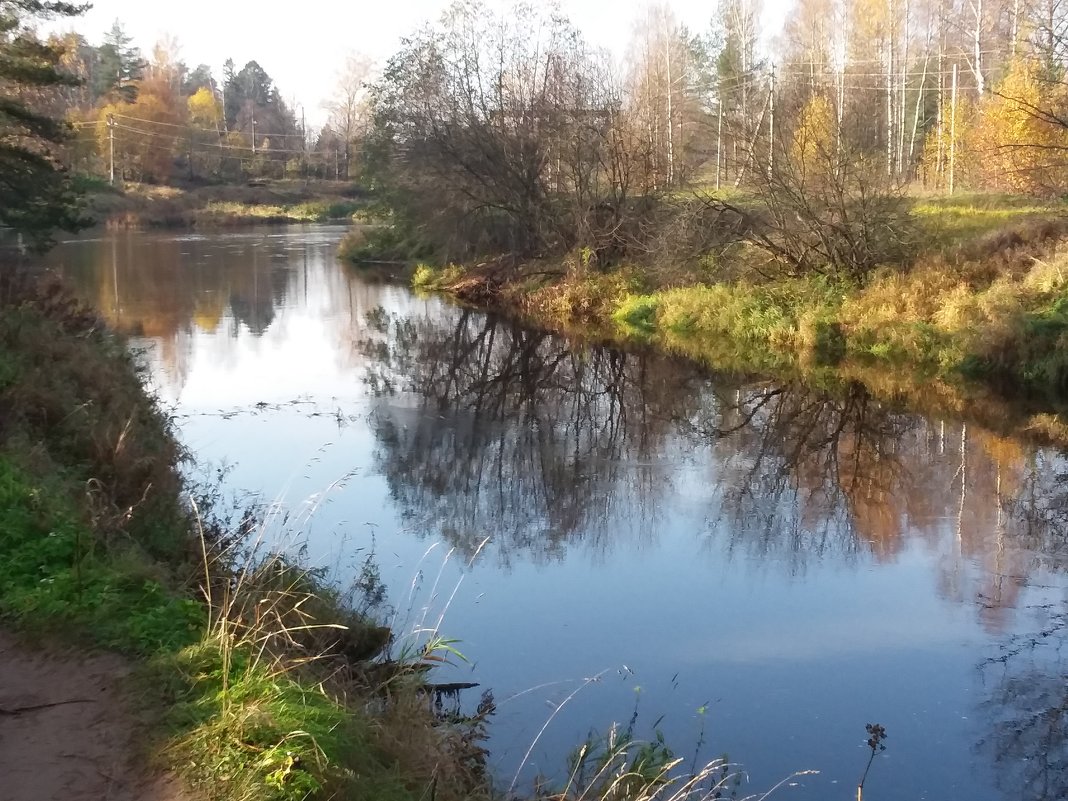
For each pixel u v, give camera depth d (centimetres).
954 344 1706
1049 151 2014
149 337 2152
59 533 600
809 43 4331
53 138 2006
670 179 2836
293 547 860
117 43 8444
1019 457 1265
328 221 7100
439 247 3509
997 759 584
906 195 2147
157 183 7194
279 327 2386
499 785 530
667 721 625
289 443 1327
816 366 1862
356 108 8144
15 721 418
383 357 2062
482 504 1097
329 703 462
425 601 808
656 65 4194
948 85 4350
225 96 11538
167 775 380
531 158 2920
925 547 953
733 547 960
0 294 1488
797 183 2048
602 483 1191
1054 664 703
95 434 877
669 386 1791
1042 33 2278
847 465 1257
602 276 2680
